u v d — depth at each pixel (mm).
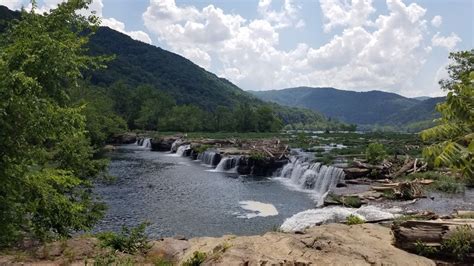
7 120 7223
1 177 8047
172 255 8594
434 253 7402
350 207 17906
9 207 8672
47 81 8258
